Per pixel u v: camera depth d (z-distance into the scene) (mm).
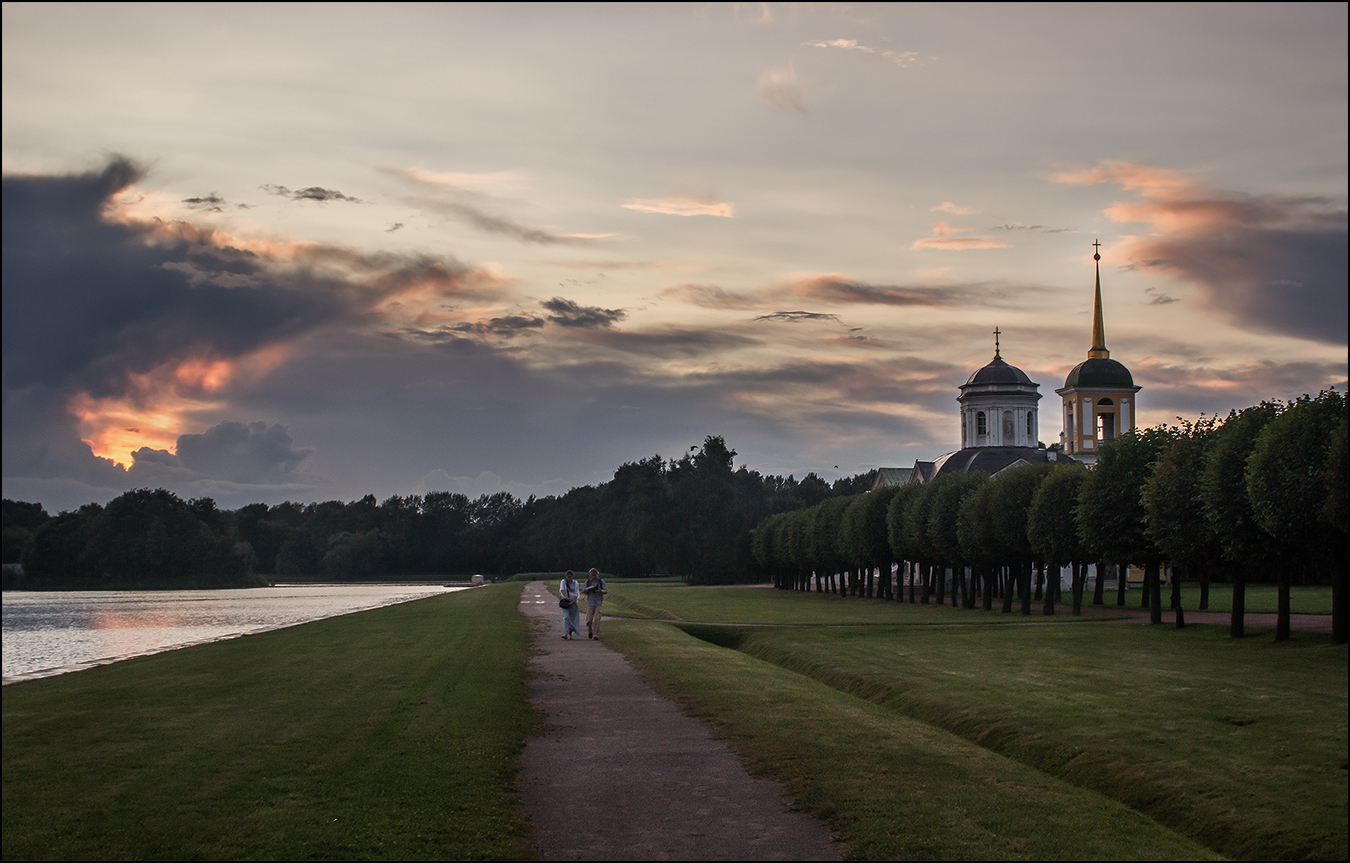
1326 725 20984
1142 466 50906
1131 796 17938
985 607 68062
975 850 13609
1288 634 38375
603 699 25266
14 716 22453
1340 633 36438
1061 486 59375
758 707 23797
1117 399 114188
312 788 15789
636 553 172375
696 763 18125
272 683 27672
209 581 183375
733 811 15156
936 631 47938
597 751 19078
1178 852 14133
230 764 17328
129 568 171500
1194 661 32938
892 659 36250
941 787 16734
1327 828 15141
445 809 14820
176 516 180500
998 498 64812
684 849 13438
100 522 171625
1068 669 31516
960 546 70125
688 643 40969
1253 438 39844
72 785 15945
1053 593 62250
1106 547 51406
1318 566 44781
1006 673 31125
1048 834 14516
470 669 30562
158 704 24031
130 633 66625
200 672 31312
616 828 14305
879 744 19828
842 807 15273
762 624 55406
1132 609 65062
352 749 18531
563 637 43031
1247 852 15234
